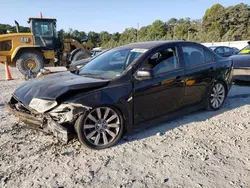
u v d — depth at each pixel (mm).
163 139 3432
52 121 2934
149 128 3844
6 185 2398
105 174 2584
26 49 11297
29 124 3227
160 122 3855
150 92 3500
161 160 2850
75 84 3137
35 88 3387
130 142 3357
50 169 2689
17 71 13750
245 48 7691
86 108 2941
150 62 3572
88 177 2529
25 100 3234
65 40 12859
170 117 3896
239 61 6680
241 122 4051
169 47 3881
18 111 3322
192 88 4094
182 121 4137
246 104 5082
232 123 4012
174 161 2822
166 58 3783
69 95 2984
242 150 3066
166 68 3734
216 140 3373
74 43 13133
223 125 3928
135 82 3361
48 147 3219
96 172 2621
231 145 3211
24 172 2629
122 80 3293
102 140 3186
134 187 2352
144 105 3479
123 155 2992
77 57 12328
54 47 12352
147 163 2791
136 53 3682
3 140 3434
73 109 2881
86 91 3064
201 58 4328
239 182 2389
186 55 4074
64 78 3623
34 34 11633
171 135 3564
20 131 3766
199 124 3988
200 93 4285
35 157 2955
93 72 3830
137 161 2840
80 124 2975
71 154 3027
